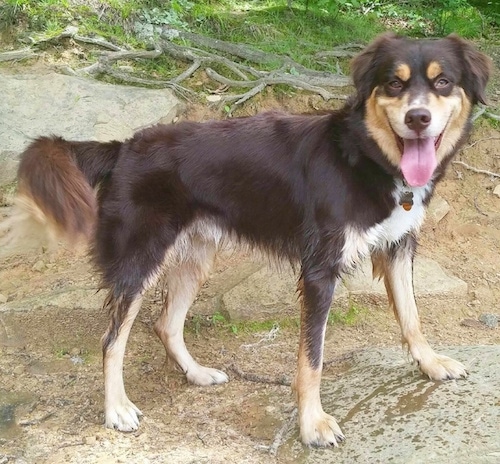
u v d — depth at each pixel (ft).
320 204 6.66
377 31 11.96
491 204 9.67
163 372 7.48
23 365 7.47
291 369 7.48
